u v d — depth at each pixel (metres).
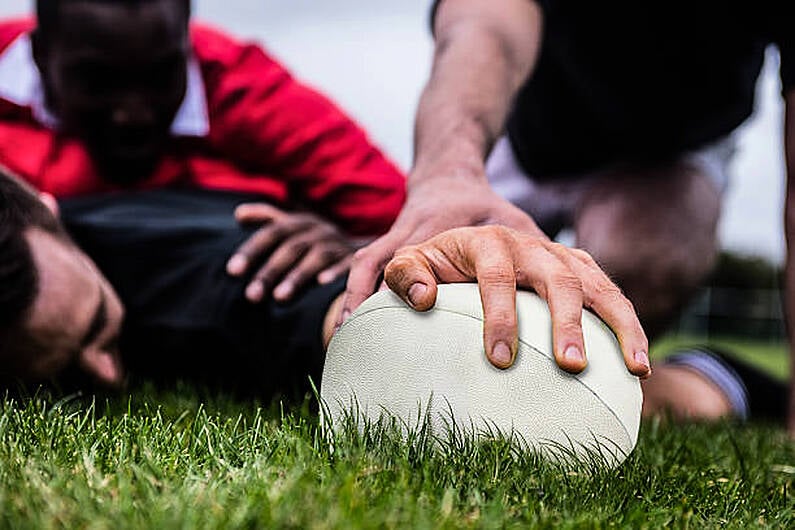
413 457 0.67
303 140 1.50
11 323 0.89
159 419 0.79
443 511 0.57
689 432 1.09
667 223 1.53
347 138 1.54
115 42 1.31
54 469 0.62
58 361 0.93
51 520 0.53
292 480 0.59
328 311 0.99
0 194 0.91
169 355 1.11
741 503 0.72
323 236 1.09
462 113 0.97
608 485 0.68
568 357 0.66
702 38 1.39
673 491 0.73
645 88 1.46
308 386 1.01
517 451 0.67
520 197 1.71
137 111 1.37
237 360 1.07
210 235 1.14
